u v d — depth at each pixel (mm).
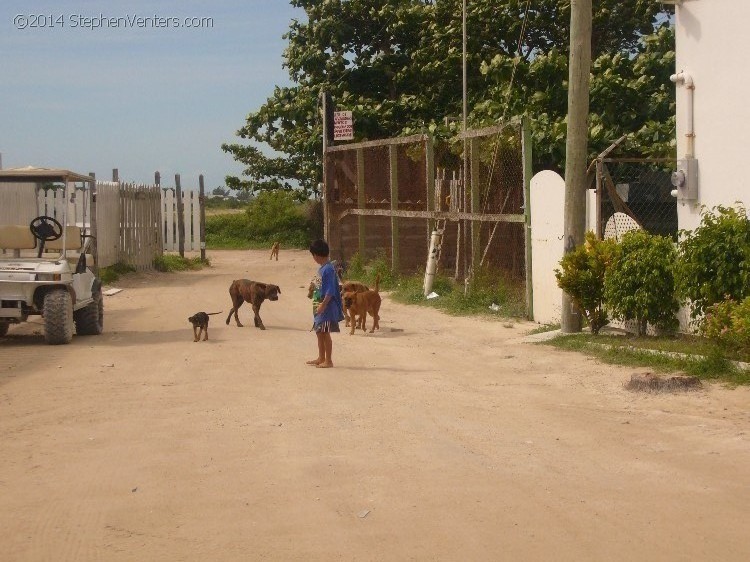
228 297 20484
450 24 28578
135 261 27719
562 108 21422
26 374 10766
